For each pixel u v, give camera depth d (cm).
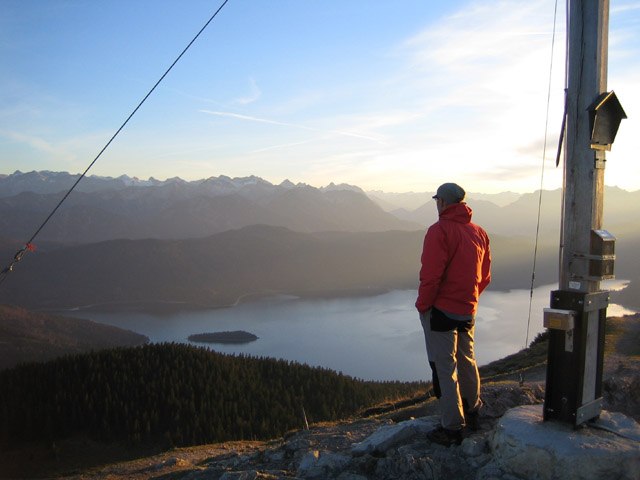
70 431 4575
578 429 463
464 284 495
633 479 423
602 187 472
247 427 4438
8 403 4981
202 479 668
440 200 522
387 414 938
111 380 5469
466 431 559
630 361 1093
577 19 473
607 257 458
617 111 478
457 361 540
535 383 826
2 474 3828
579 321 462
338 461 546
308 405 5116
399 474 497
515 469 454
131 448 4353
